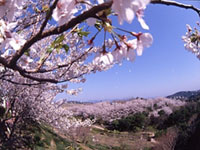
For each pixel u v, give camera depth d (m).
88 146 18.06
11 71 2.59
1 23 0.79
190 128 18.25
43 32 0.61
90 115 37.09
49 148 10.71
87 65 3.39
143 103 41.38
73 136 16.98
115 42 0.80
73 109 37.62
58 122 9.16
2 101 7.26
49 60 3.83
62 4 0.61
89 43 0.86
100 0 0.56
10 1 0.67
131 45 0.75
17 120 7.73
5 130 7.46
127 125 33.19
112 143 24.59
